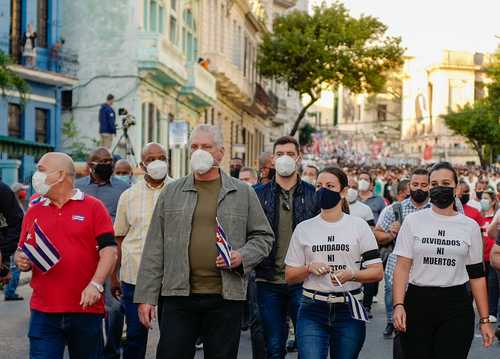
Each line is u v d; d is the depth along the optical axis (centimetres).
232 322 681
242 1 4812
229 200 686
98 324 690
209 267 676
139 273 688
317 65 5262
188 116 3928
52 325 676
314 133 10294
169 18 3519
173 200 686
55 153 688
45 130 3055
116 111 3102
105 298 939
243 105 5206
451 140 14125
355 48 5181
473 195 2342
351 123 18412
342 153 11281
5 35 2848
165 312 682
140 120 3116
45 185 676
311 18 5388
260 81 5953
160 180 898
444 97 14375
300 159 884
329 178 725
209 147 689
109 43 3117
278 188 868
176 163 3697
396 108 17800
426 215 713
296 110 8862
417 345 709
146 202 898
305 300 730
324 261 722
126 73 3100
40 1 3034
